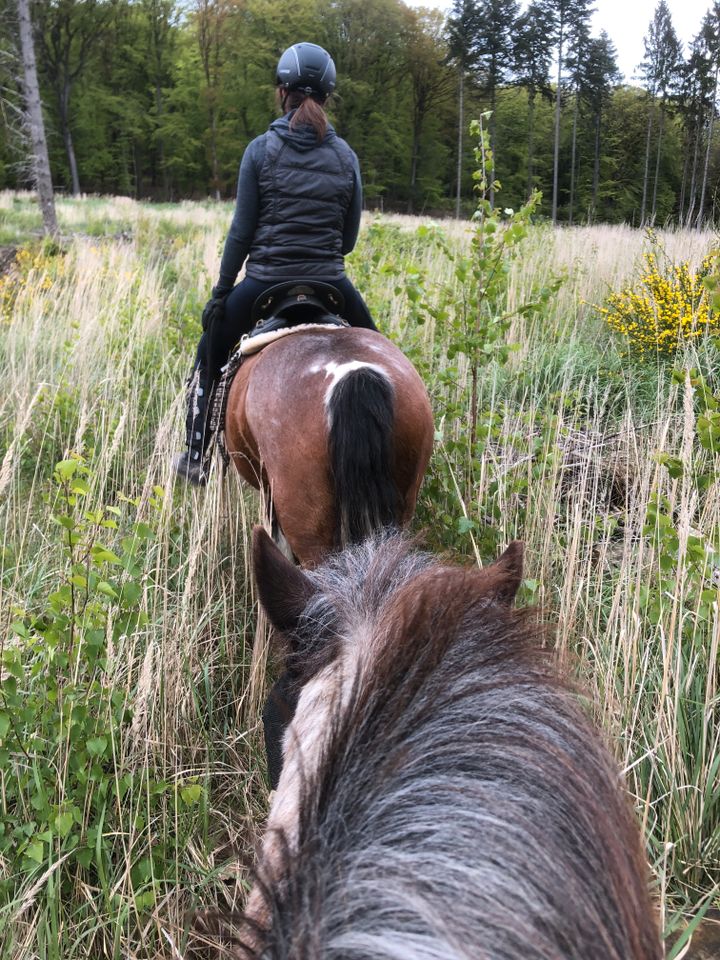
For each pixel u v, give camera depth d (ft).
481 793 2.63
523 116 201.16
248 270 10.93
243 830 8.68
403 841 2.58
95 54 174.40
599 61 194.90
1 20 54.90
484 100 198.90
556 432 12.30
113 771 8.85
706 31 175.32
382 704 3.06
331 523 8.64
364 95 186.70
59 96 158.40
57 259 33.91
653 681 9.09
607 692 8.36
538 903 2.40
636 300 21.25
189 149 180.04
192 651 10.38
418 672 3.10
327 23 187.21
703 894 7.58
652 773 7.98
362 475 8.15
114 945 6.86
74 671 8.23
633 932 2.57
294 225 10.49
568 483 13.98
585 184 190.90
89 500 10.16
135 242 46.37
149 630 10.05
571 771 2.77
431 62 194.18
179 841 8.33
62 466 7.78
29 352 20.18
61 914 7.48
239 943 2.83
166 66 184.03
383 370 8.81
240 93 176.04
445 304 12.86
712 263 18.65
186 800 7.89
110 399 17.58
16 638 9.37
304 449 8.62
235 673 11.06
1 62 55.42
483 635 3.39
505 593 4.43
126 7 173.06
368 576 4.24
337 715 3.09
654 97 203.41
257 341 10.18
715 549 9.16
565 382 16.43
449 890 2.38
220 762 9.38
